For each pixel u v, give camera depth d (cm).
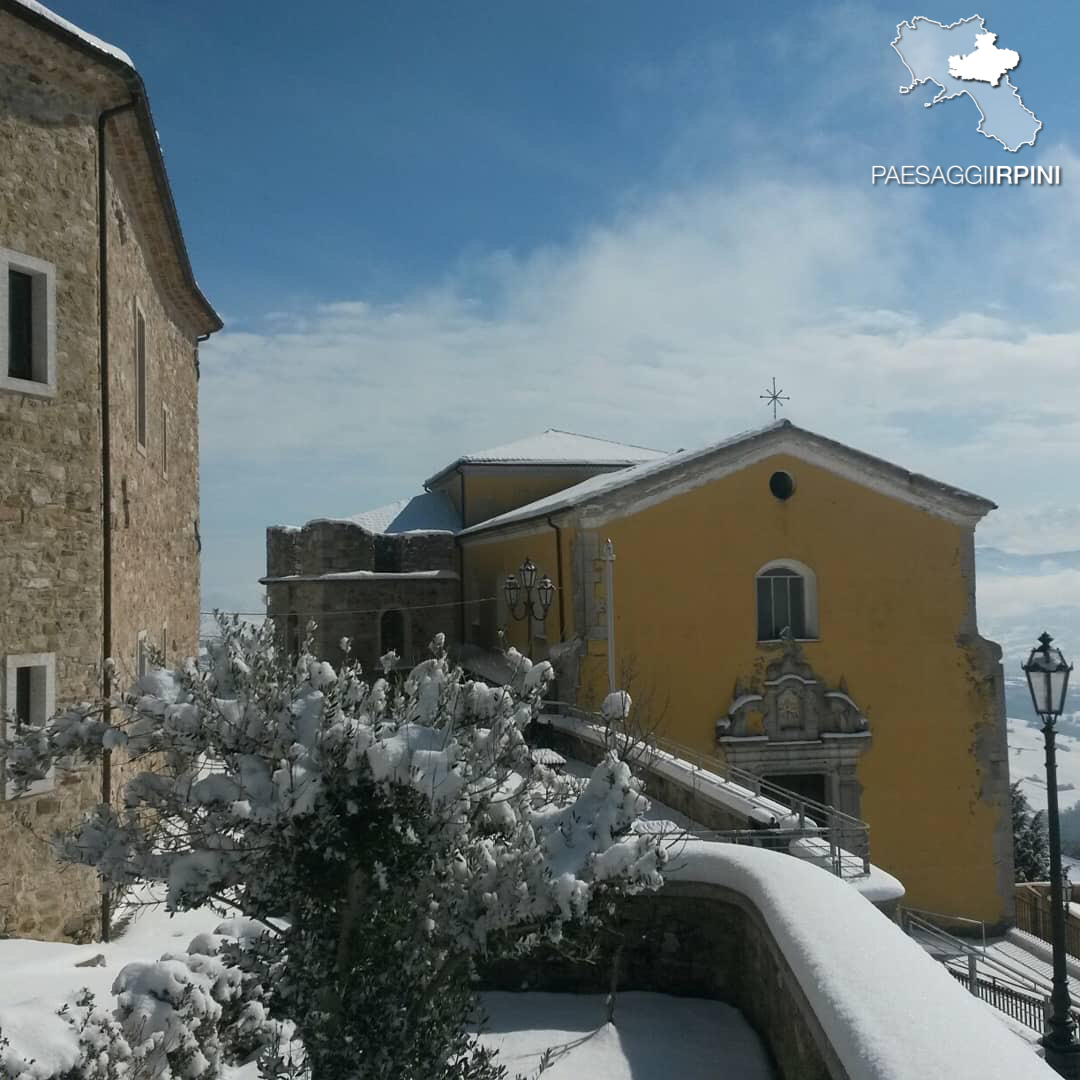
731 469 2169
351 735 499
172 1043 606
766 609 2228
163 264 1570
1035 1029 1291
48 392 1042
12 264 1012
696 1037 765
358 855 503
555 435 3759
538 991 872
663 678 2111
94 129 1112
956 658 2250
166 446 1691
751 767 2119
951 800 2208
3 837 962
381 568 3128
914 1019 453
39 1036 557
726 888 820
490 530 2641
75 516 1071
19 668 1005
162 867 525
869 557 2234
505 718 538
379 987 515
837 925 615
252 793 490
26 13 973
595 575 2091
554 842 529
